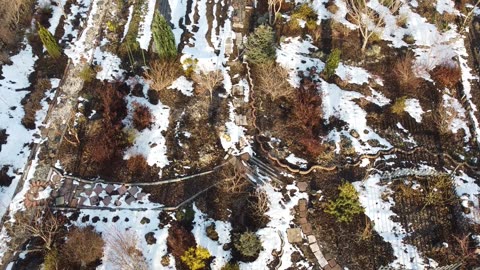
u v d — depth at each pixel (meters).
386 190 24.00
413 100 27.69
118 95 25.92
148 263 21.11
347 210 22.27
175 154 24.66
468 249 21.98
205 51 29.27
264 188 23.67
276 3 31.47
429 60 29.58
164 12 31.27
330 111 26.80
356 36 30.66
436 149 25.77
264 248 21.81
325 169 24.45
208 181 23.83
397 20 31.84
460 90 28.39
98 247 20.91
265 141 25.41
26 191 23.11
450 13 32.62
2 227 22.02
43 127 25.41
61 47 28.95
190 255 20.55
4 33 28.09
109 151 23.77
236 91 27.39
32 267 20.70
